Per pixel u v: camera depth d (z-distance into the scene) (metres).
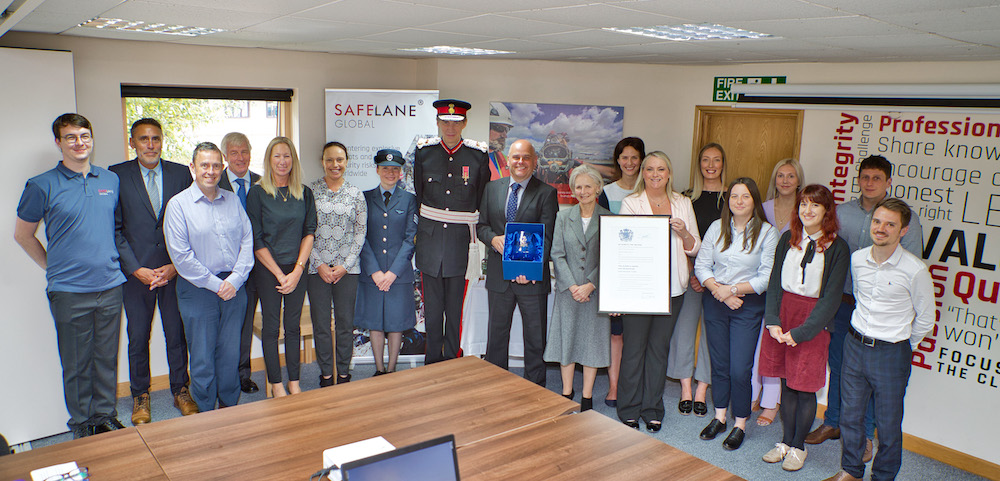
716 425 4.35
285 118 5.59
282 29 3.77
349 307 4.72
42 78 3.82
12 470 2.18
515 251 4.31
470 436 2.52
